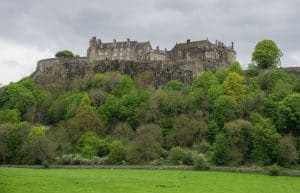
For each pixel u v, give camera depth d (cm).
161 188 11412
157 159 18112
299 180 13738
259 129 17038
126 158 18275
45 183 11575
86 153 19388
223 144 17225
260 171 15425
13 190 10306
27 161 19550
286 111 18012
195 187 11800
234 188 11812
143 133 19500
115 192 10562
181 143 19800
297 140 17575
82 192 10381
